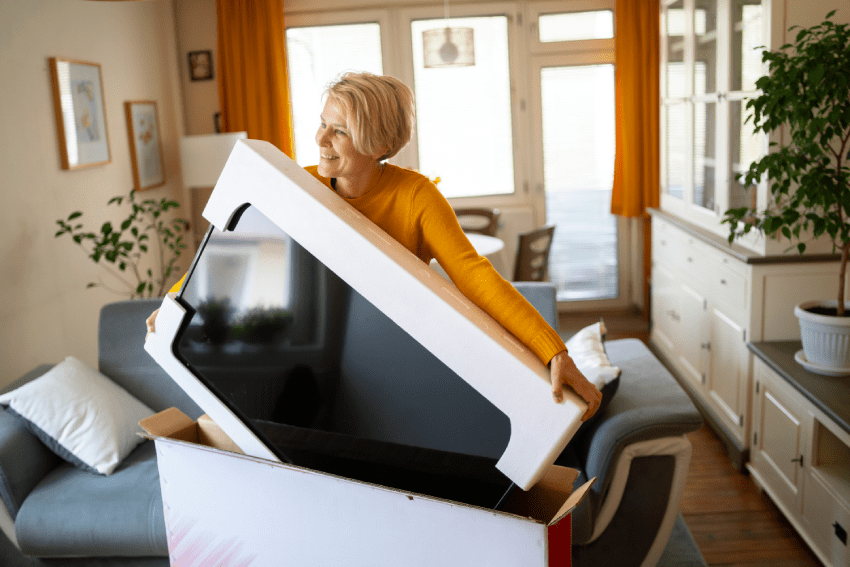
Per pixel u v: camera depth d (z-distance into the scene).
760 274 2.63
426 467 1.00
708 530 2.45
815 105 2.08
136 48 4.32
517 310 0.92
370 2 4.98
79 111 3.48
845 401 2.05
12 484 1.97
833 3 2.43
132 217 3.46
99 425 2.13
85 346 3.48
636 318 5.16
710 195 3.28
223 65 4.81
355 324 0.99
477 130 5.22
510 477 0.90
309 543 0.98
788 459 2.40
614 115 5.18
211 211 1.02
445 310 0.87
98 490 2.01
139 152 4.25
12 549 2.06
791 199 2.31
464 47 4.06
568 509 0.82
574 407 0.83
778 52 2.25
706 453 3.05
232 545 1.05
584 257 5.37
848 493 2.02
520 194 5.31
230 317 1.07
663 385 2.14
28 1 3.07
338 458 1.07
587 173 5.27
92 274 3.59
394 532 0.91
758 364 2.63
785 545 2.34
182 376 1.12
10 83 2.90
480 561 0.86
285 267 1.01
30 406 2.09
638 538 1.99
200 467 1.04
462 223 5.00
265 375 1.08
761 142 2.62
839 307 2.27
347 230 0.91
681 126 3.76
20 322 2.90
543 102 5.18
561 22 5.05
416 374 0.97
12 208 2.88
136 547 1.93
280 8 4.76
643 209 4.96
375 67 5.10
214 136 4.29
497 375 0.87
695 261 3.40
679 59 3.77
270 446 1.12
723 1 2.99
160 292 4.52
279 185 0.95
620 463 1.91
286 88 4.86
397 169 1.03
